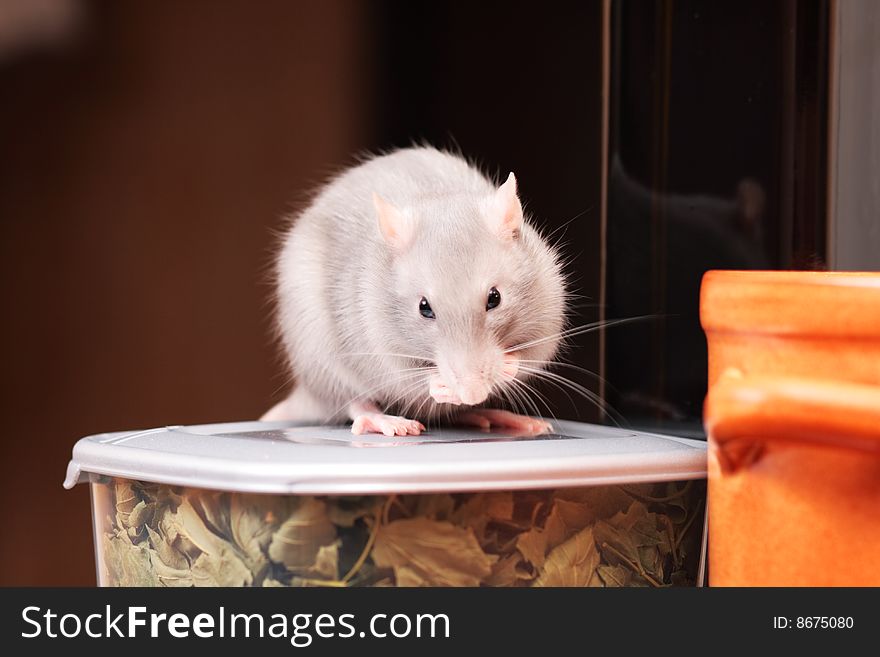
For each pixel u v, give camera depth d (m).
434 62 3.30
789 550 1.00
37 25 3.81
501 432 1.40
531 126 2.86
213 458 1.07
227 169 3.92
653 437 1.30
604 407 1.51
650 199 1.44
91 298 3.92
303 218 1.64
